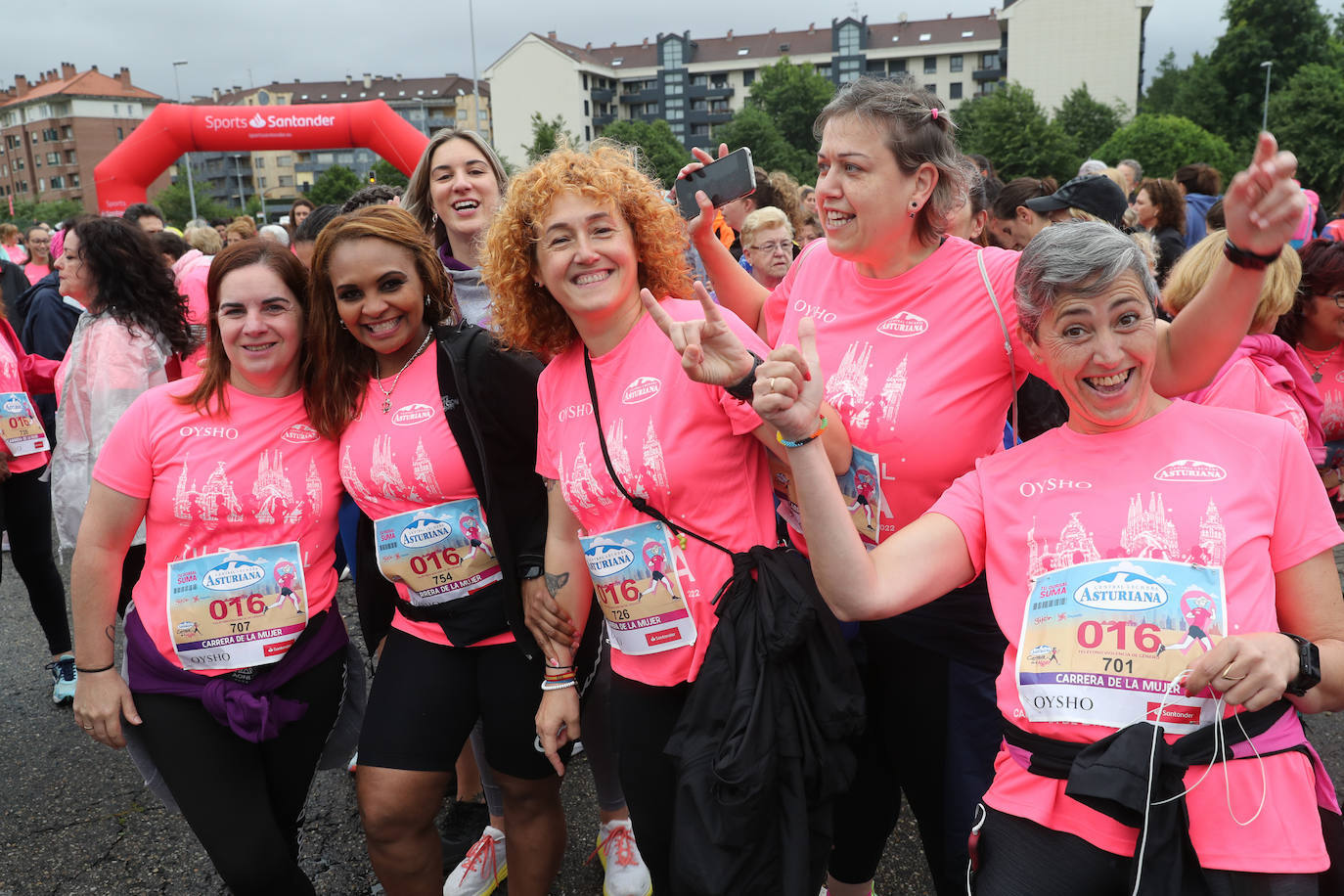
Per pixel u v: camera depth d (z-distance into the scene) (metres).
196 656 2.15
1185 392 1.67
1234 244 1.50
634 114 93.38
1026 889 1.48
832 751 1.73
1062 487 1.55
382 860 2.22
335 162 108.94
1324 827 1.50
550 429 2.04
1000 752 1.64
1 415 3.76
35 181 111.25
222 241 8.32
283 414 2.23
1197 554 1.42
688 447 1.84
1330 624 1.43
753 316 2.43
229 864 2.08
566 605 2.14
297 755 2.27
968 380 1.85
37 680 4.34
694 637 1.88
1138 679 1.42
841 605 1.57
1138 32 74.94
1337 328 2.94
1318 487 1.46
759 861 1.68
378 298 2.11
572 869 2.84
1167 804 1.35
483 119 101.88
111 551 2.18
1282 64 56.88
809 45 90.12
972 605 1.89
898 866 2.81
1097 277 1.47
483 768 2.66
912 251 1.93
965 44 84.19
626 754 1.98
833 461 1.89
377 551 2.24
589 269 1.87
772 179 5.37
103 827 3.17
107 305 3.41
